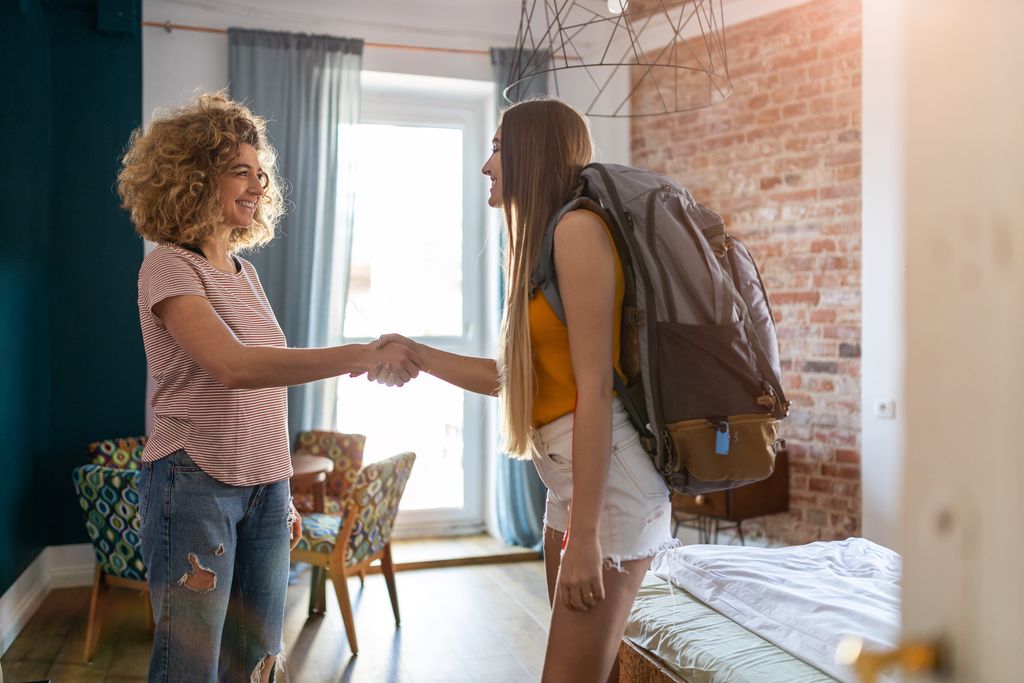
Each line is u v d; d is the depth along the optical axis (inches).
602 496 53.4
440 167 207.6
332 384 181.0
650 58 188.9
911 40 12.9
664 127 188.2
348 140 182.4
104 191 172.9
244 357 62.4
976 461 12.1
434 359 71.8
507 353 59.2
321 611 152.1
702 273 55.3
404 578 175.8
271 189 76.5
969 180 12.1
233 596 69.9
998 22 11.7
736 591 86.9
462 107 208.1
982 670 12.2
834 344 162.1
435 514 207.9
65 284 171.5
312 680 122.6
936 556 12.8
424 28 189.5
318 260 181.2
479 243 210.1
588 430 53.0
